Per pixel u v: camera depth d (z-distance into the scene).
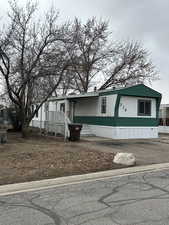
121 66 30.72
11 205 4.99
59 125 18.17
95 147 13.29
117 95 17.31
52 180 6.78
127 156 8.96
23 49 15.76
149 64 32.91
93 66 28.88
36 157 9.55
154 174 7.81
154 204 5.04
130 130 18.16
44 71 15.76
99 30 28.95
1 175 7.09
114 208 4.82
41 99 19.88
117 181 6.89
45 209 4.78
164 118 26.55
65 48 16.28
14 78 16.28
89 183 6.69
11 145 12.70
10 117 21.88
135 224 4.12
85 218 4.36
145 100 18.91
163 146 14.45
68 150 11.45
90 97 20.25
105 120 18.53
